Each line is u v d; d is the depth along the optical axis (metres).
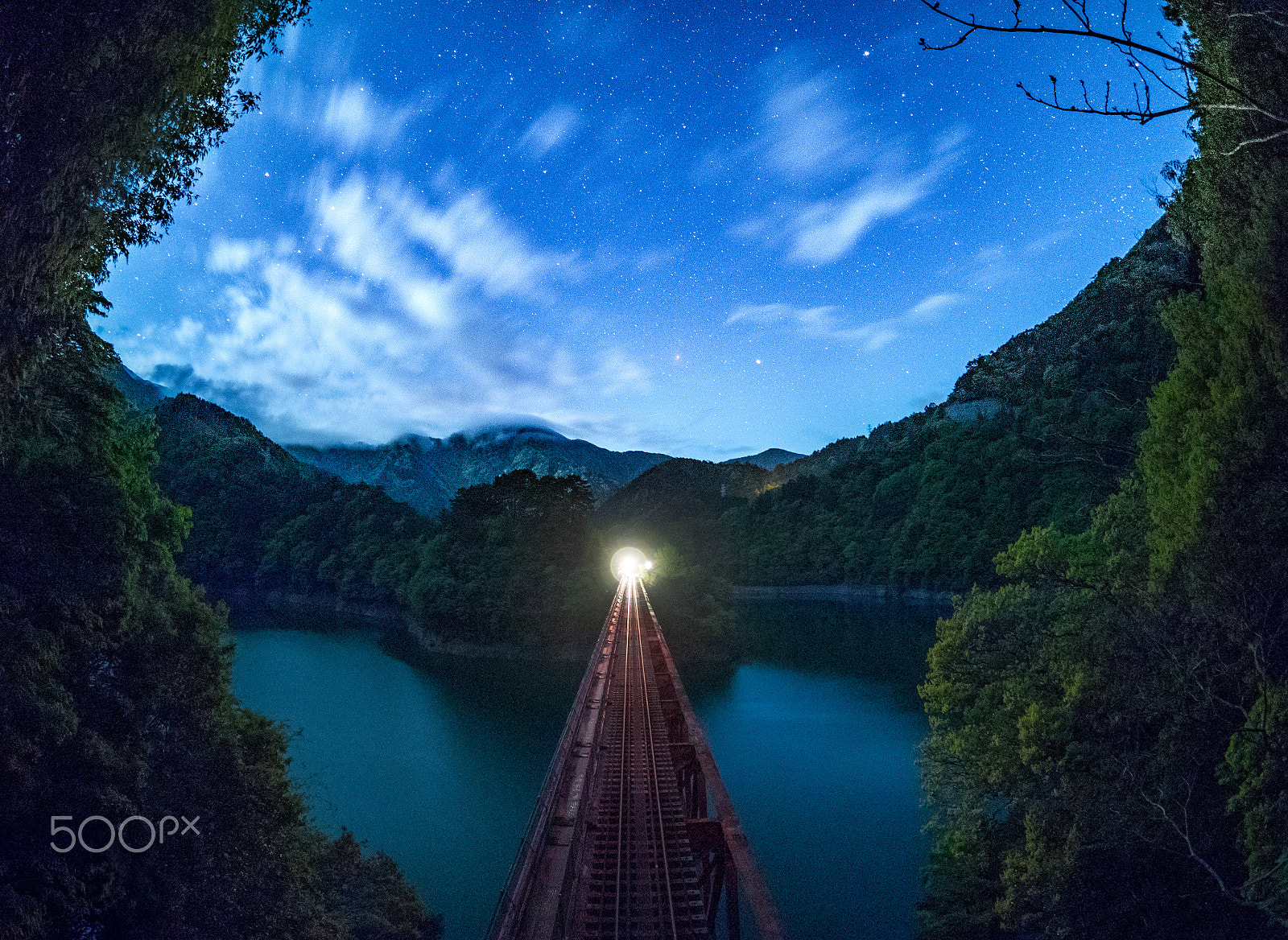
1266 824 17.17
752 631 136.50
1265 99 10.59
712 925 28.38
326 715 82.62
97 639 21.20
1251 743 18.31
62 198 15.22
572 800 27.94
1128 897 21.44
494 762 68.75
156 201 18.28
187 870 21.98
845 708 80.81
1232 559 21.05
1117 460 52.69
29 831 17.48
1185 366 26.17
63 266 16.64
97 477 22.11
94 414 22.89
